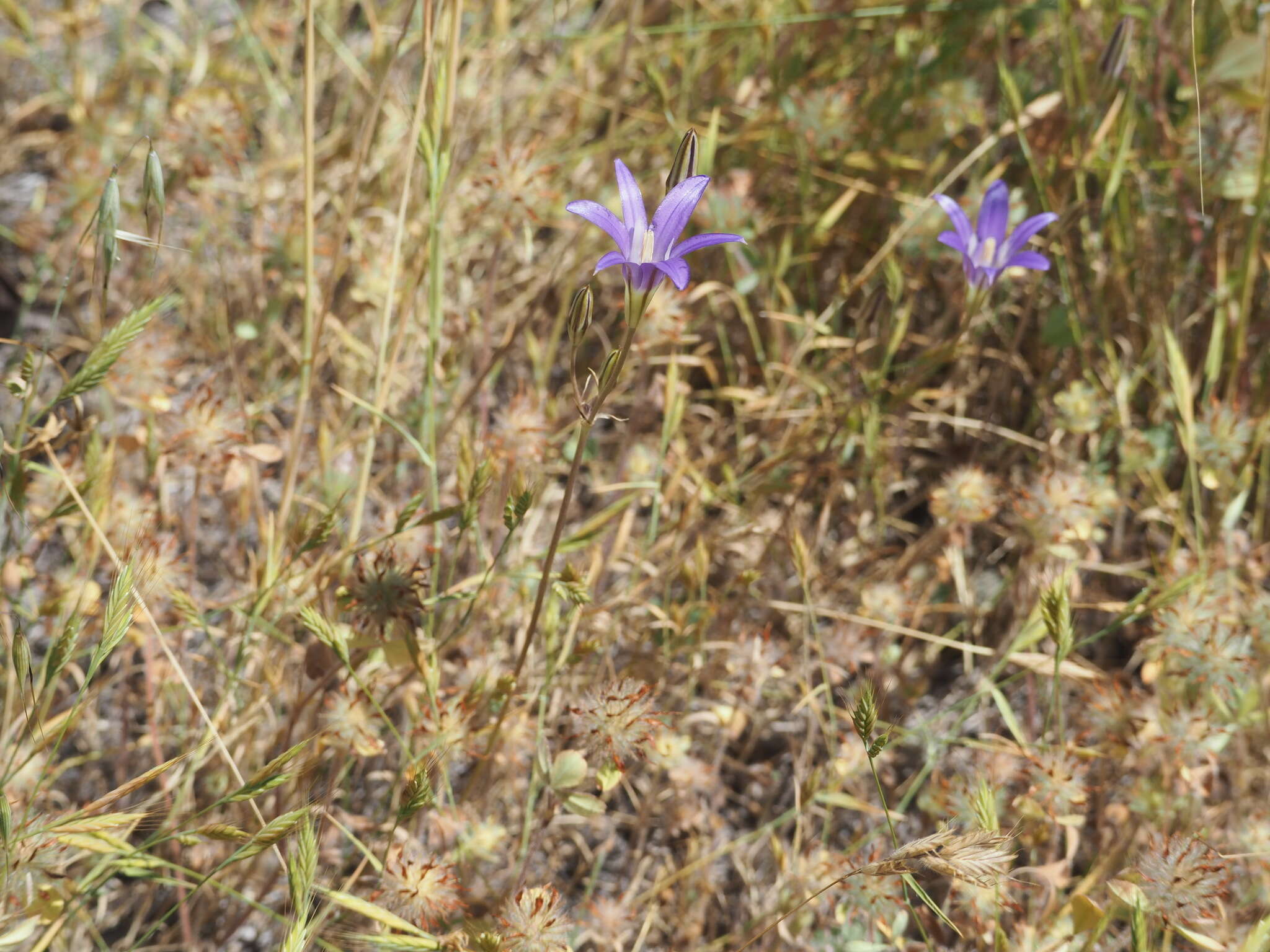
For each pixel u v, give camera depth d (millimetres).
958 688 967
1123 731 871
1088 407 944
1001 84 1034
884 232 1057
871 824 926
